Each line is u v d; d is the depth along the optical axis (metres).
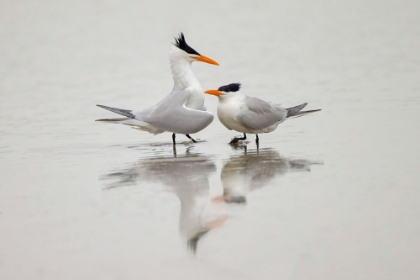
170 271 8.31
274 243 8.94
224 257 8.62
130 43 35.66
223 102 14.89
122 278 8.16
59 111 19.92
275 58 29.11
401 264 8.23
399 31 35.25
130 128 17.33
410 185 11.01
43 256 8.80
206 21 41.66
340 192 10.82
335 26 38.16
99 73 27.39
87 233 9.51
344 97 20.20
